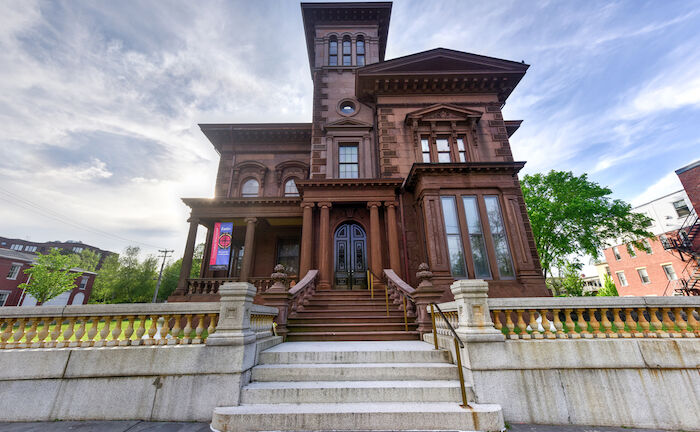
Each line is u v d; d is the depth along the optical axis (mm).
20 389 4340
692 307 4805
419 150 13633
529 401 4301
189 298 12477
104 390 4387
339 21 18312
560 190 22359
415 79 14562
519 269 10656
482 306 4809
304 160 17203
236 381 4387
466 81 14539
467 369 4543
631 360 4531
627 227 20516
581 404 4297
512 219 11305
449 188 11781
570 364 4500
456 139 13727
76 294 36812
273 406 4168
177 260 47594
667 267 27484
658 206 28625
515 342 4602
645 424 4191
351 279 12742
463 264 10938
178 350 4559
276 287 7859
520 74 14477
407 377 4832
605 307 4879
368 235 13133
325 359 5289
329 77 16484
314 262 12492
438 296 7383
